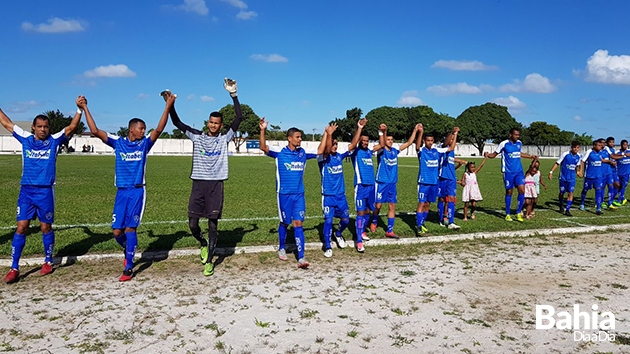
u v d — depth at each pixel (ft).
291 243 21.34
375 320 12.32
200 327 11.65
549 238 24.20
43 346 10.42
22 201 15.75
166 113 16.70
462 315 12.82
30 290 14.57
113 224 15.98
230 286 15.23
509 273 17.25
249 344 10.66
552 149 228.02
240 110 17.94
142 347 10.43
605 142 35.24
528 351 10.62
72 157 134.82
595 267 18.26
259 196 40.96
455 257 19.79
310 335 11.24
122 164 16.17
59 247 19.40
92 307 13.05
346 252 20.58
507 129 242.37
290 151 18.22
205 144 17.02
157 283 15.47
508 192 29.35
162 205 34.12
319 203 36.47
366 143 21.08
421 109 258.16
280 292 14.65
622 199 39.52
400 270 17.52
